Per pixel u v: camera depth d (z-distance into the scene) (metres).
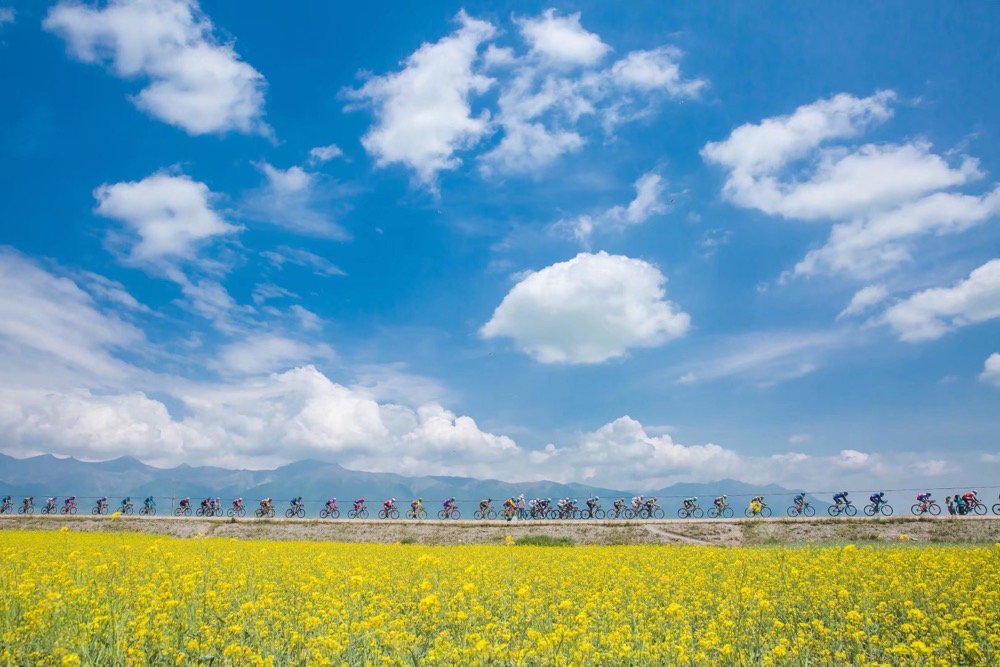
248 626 8.70
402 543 36.62
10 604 9.31
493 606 11.22
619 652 7.79
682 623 9.90
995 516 32.12
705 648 8.25
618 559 19.50
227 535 39.28
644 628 9.68
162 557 16.02
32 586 10.20
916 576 13.65
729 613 10.38
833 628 10.04
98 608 9.12
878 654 8.95
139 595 9.94
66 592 10.11
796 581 13.24
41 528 41.50
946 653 8.88
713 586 13.54
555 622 10.20
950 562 14.98
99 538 29.39
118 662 7.46
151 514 46.12
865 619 10.06
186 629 8.41
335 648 7.73
